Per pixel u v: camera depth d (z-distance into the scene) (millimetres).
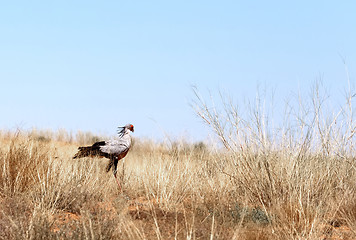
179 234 11352
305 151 15930
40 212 11633
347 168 16141
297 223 12617
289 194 14570
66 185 14891
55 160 17203
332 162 16188
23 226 10133
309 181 14867
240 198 15688
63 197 14055
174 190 16969
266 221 13164
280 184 15219
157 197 16172
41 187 14086
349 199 14570
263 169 15719
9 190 14430
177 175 17688
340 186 15477
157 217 13227
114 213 12602
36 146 17328
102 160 24641
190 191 17172
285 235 11688
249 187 15727
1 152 16141
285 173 15445
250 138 16375
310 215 13031
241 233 11344
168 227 11977
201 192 16766
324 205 14617
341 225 13461
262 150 16141
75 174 16641
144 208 14508
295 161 15641
